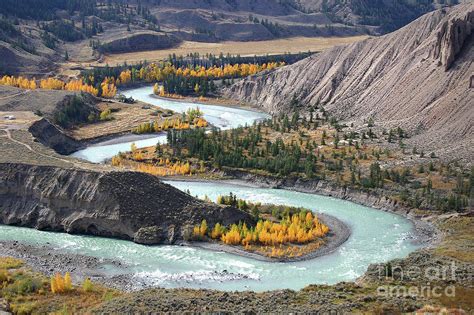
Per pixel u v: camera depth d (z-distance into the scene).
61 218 123.62
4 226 124.94
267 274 101.38
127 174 125.50
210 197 147.62
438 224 127.25
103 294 88.38
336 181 152.75
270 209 132.62
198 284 96.75
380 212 138.50
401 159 163.50
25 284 89.25
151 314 76.62
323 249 113.75
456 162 155.12
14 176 130.75
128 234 118.00
